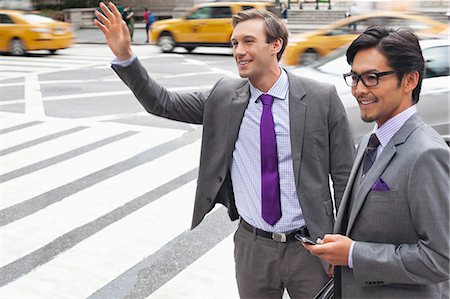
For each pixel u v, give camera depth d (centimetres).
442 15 2452
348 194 209
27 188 662
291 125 264
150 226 547
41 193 645
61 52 2128
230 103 274
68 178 701
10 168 745
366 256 184
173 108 290
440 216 173
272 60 261
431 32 1168
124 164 761
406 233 183
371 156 198
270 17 257
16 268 461
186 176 707
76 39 2614
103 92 1318
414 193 176
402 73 183
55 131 950
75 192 648
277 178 266
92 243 508
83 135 922
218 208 594
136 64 270
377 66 183
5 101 1213
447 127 717
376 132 196
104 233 530
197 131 946
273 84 266
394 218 184
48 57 1966
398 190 182
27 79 1507
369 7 1703
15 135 925
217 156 279
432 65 720
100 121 1023
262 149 266
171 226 547
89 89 1357
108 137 908
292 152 264
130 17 2586
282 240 267
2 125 994
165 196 633
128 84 277
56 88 1368
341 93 702
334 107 272
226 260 473
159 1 3497
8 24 1977
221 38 1964
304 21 3108
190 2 3416
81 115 1075
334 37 1323
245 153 272
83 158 791
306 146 266
